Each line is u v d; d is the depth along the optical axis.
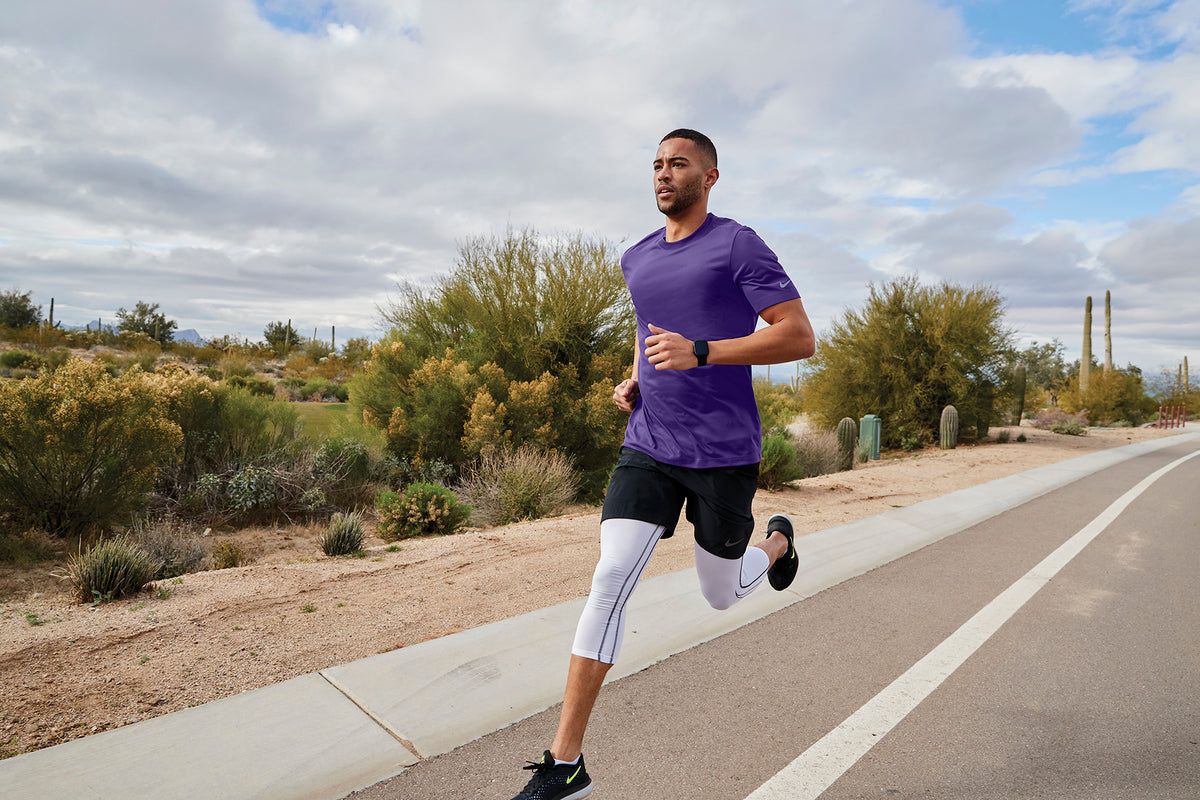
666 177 2.37
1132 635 4.03
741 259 2.25
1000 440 19.62
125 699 2.91
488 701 2.94
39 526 7.14
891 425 19.47
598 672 2.12
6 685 3.01
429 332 13.64
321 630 3.77
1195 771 2.55
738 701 3.04
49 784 2.25
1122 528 7.33
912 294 19.80
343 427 11.93
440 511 7.49
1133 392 38.22
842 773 2.49
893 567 5.50
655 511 2.36
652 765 2.51
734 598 2.70
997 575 5.31
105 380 7.63
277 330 56.22
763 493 9.26
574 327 13.07
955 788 2.41
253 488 8.70
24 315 43.50
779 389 30.92
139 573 4.39
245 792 2.26
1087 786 2.44
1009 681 3.33
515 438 11.23
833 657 3.57
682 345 2.09
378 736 2.63
